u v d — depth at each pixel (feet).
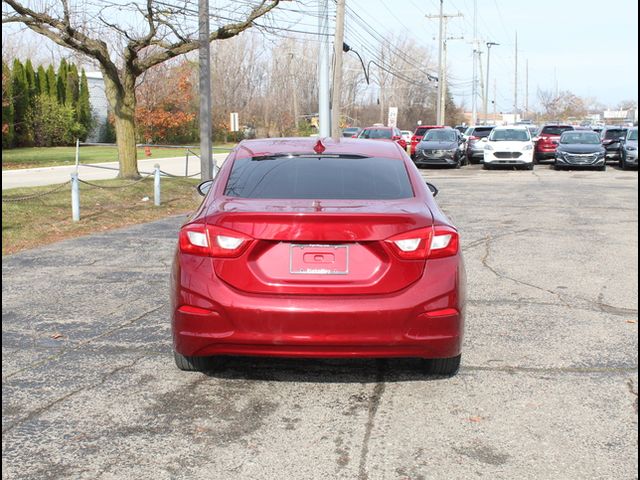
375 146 17.56
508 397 14.17
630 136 87.40
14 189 48.49
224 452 11.80
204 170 53.52
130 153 61.11
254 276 13.30
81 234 35.50
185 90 152.66
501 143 87.66
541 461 11.50
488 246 31.71
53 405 13.73
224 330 13.32
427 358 13.98
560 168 87.81
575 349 17.26
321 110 79.61
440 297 13.43
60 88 137.28
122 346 17.42
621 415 13.32
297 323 13.08
